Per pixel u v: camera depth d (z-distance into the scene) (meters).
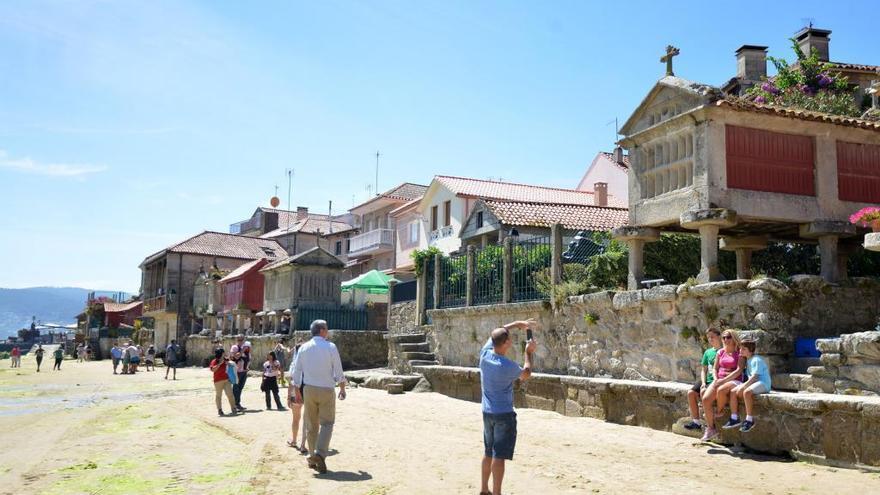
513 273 17.12
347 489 7.74
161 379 32.62
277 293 34.66
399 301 26.28
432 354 21.00
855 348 8.76
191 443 11.75
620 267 14.80
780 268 15.18
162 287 61.94
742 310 10.59
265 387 17.16
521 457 9.36
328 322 31.41
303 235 60.34
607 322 13.51
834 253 11.91
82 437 12.92
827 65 22.89
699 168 11.61
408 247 44.25
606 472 8.27
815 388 9.32
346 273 53.66
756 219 11.76
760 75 29.91
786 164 12.04
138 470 9.27
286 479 8.31
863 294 11.27
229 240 61.12
